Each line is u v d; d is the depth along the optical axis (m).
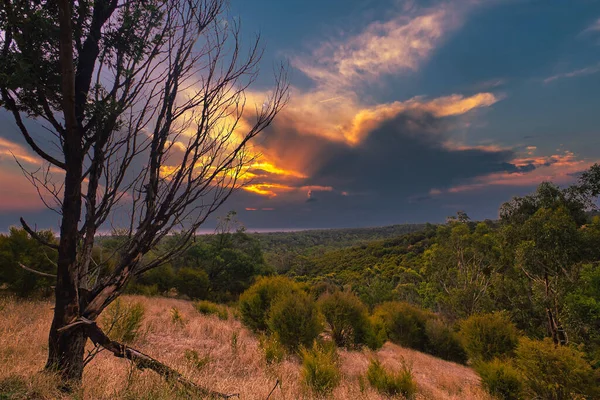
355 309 12.25
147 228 2.76
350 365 9.02
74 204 2.55
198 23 2.98
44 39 2.36
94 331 2.64
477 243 26.80
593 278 13.52
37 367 3.39
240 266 33.78
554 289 14.70
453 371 11.83
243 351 7.28
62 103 2.44
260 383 4.90
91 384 2.93
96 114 2.53
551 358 7.79
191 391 2.82
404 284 45.59
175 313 9.92
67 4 2.07
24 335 5.39
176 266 34.56
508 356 11.42
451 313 27.48
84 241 2.75
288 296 10.18
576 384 7.42
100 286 2.79
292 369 6.80
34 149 2.47
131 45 2.66
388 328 17.19
